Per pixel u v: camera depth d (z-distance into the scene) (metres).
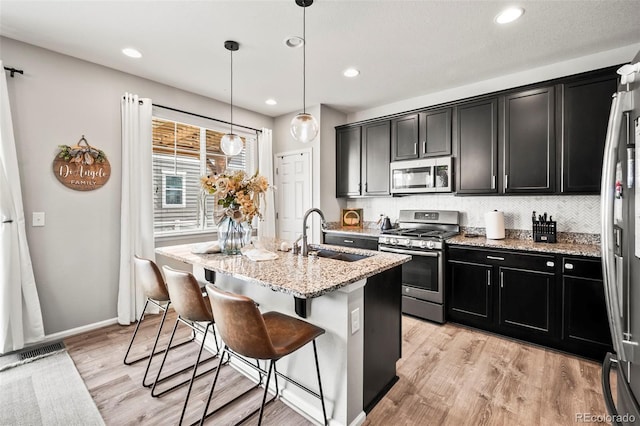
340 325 1.62
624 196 1.15
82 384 2.04
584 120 2.54
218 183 2.21
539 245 2.70
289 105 4.20
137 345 2.60
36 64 2.60
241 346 1.35
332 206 4.41
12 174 2.43
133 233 3.10
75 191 2.82
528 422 1.70
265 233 4.44
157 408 1.82
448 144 3.33
